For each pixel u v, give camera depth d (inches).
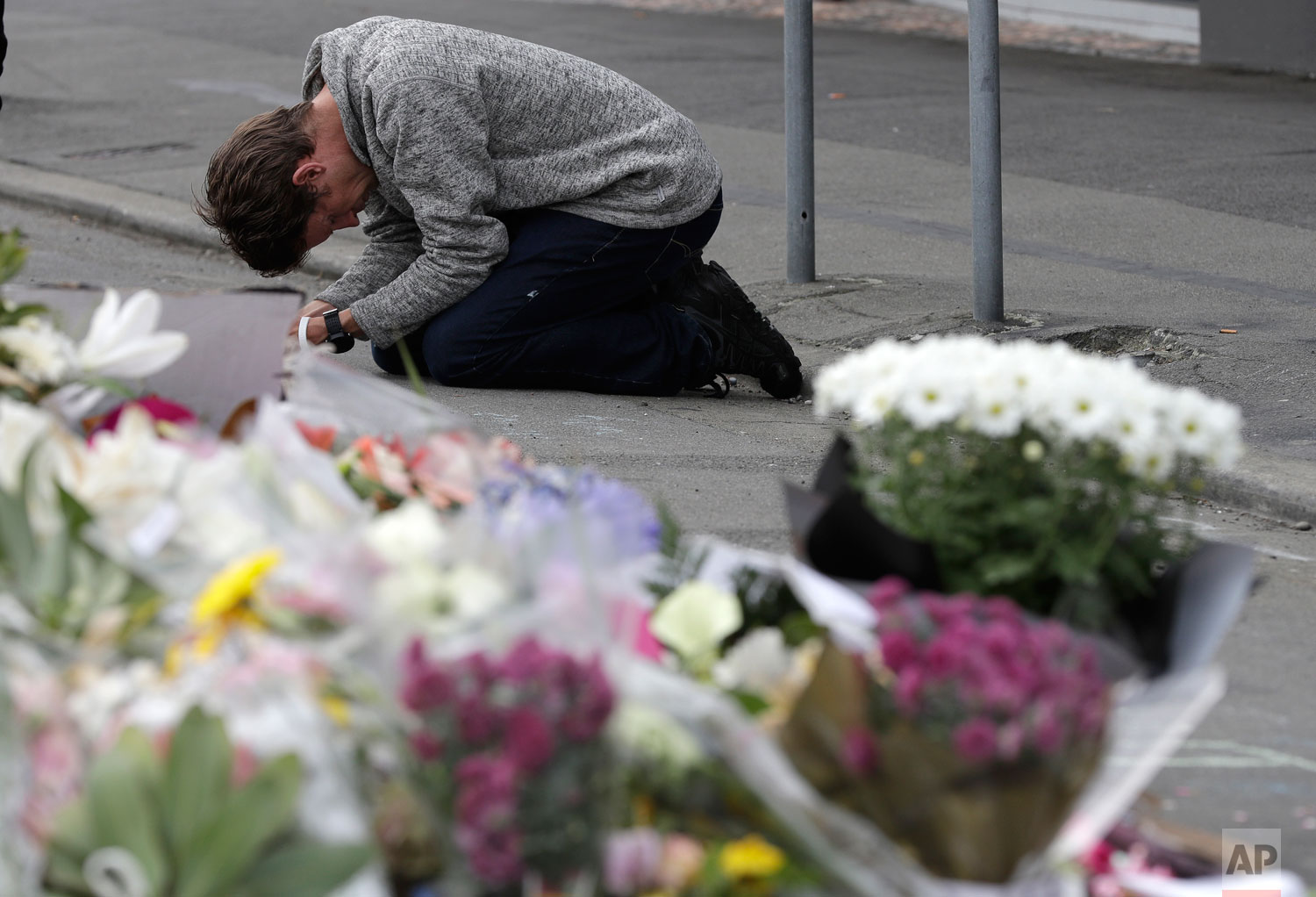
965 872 97.7
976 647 100.5
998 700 95.6
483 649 96.7
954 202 536.4
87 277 467.5
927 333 378.0
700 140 333.7
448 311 323.6
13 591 104.1
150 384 157.3
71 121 701.9
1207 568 118.6
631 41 933.2
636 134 322.3
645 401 332.5
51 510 109.3
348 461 137.9
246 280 475.5
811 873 97.0
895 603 109.6
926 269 445.1
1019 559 123.4
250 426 134.4
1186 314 387.9
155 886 88.7
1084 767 98.2
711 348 332.8
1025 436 125.6
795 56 415.8
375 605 97.1
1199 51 873.5
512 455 149.9
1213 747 171.8
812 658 109.0
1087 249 463.2
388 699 95.7
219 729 91.1
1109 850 125.3
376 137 298.4
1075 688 97.9
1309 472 279.1
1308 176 562.9
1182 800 158.1
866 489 133.0
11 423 114.9
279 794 89.5
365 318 317.1
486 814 89.3
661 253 327.3
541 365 328.5
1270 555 249.9
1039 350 128.3
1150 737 108.3
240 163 282.5
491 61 311.6
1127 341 372.2
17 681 98.3
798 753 99.7
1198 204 522.3
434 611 98.1
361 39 303.3
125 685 97.7
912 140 646.5
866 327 386.0
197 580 105.9
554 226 320.8
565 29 984.9
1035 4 1024.9
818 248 472.4
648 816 99.9
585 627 98.0
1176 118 694.5
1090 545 123.3
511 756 89.7
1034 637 102.3
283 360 159.0
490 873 90.2
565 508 125.3
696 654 114.9
